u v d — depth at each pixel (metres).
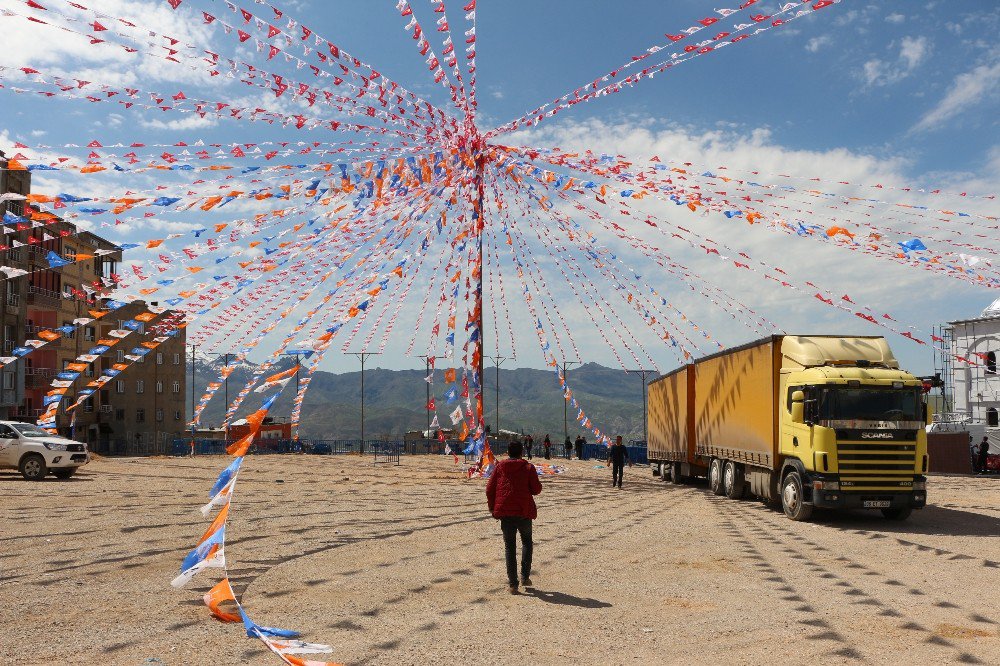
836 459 14.07
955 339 40.75
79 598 7.58
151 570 9.00
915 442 14.28
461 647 6.01
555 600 7.64
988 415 38.81
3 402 42.38
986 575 9.16
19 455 22.84
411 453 53.47
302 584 8.32
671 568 9.44
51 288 46.16
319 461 39.56
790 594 7.99
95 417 61.75
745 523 14.20
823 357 15.22
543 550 10.73
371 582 8.45
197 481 23.28
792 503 15.00
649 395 29.86
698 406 22.41
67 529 12.29
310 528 12.70
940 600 7.77
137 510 15.00
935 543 11.77
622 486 23.98
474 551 10.52
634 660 5.73
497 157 17.45
